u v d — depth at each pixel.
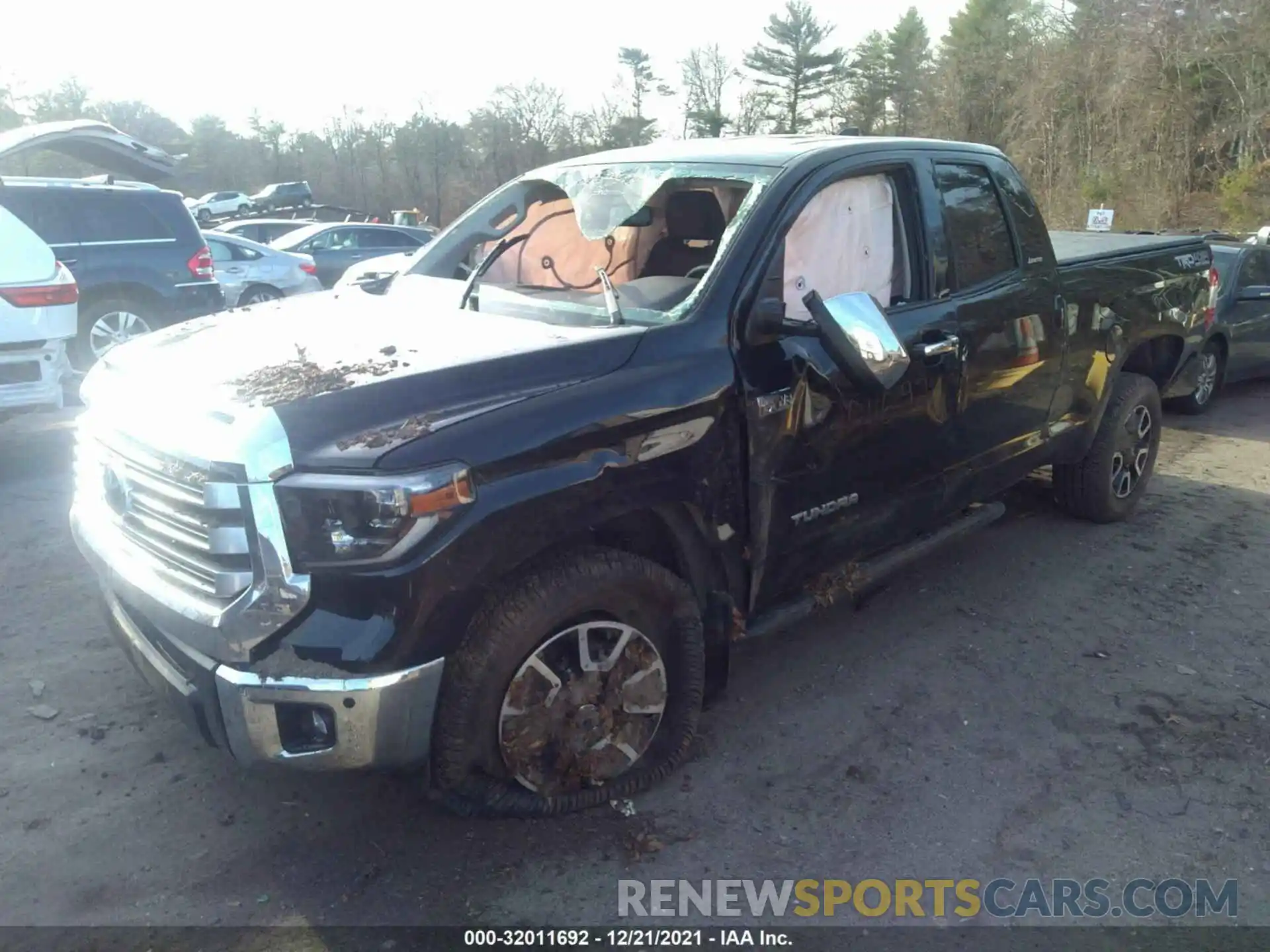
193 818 3.06
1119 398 5.47
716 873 2.89
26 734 3.46
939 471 4.09
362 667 2.48
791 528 3.47
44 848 2.91
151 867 2.85
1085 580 5.02
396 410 2.63
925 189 3.97
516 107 55.28
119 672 3.87
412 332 3.25
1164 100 35.75
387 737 2.55
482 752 2.80
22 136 8.95
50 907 2.69
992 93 46.16
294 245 17.77
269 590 2.48
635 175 3.89
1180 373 6.07
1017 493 6.29
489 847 2.96
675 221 4.35
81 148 9.50
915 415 3.82
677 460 3.02
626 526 3.08
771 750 3.49
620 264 4.51
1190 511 6.12
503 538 2.63
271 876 2.83
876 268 3.85
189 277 9.93
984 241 4.28
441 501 2.49
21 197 8.95
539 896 2.78
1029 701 3.88
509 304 3.61
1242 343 9.16
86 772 3.26
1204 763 3.49
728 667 3.50
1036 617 4.60
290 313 3.67
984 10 53.03
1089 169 37.31
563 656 2.95
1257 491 6.59
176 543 2.72
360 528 2.46
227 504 2.51
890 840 3.05
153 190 9.79
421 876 2.84
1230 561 5.32
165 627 2.69
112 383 3.13
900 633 4.41
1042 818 3.18
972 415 4.15
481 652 2.71
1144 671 4.13
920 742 3.58
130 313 9.59
